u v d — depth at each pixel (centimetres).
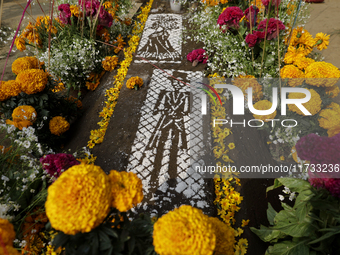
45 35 356
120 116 312
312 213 159
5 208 158
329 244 153
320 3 634
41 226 193
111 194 110
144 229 135
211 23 426
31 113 237
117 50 427
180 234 100
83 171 107
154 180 241
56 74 332
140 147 273
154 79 364
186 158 260
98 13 363
